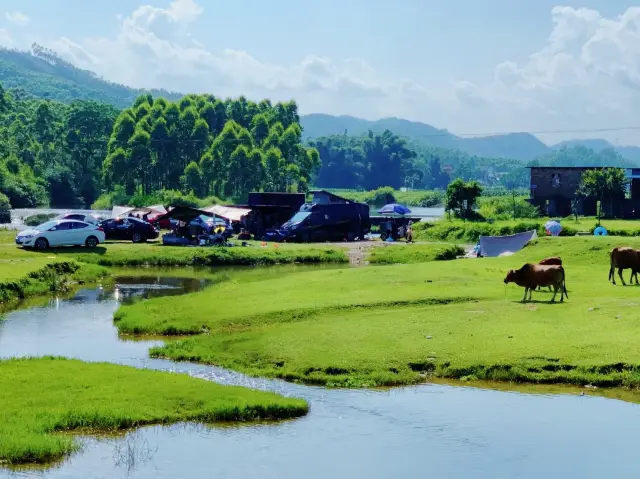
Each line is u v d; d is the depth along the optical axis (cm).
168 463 1546
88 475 1484
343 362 2209
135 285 4112
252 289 3431
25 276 3775
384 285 3347
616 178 9919
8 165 14988
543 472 1520
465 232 7431
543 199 10412
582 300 2877
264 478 1484
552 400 1956
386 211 7962
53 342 2630
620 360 2125
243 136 15138
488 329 2464
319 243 6462
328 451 1620
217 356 2355
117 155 14525
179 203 12731
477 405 1920
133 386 1945
